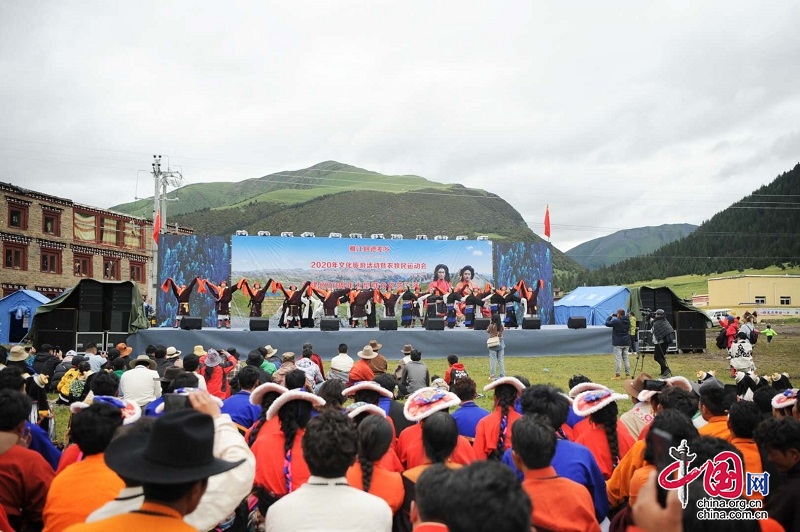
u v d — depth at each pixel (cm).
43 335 2202
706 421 551
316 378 1188
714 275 13712
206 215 17462
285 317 2944
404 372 1305
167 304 3053
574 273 16988
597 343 2425
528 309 3241
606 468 482
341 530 312
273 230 16238
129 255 5012
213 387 1100
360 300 2930
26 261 4084
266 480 442
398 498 409
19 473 417
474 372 1956
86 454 363
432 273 3334
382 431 409
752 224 16275
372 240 3300
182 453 247
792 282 6650
